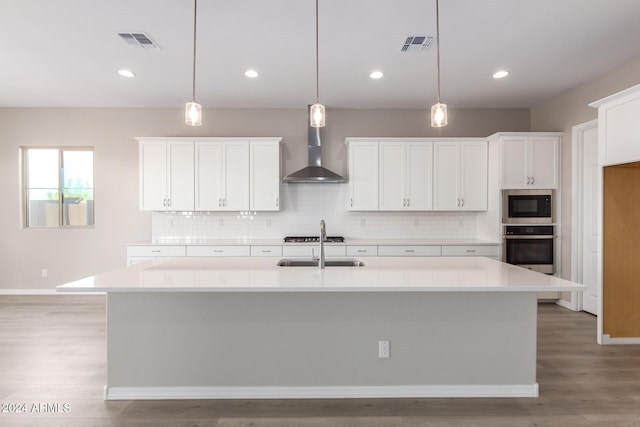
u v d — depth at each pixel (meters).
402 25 2.98
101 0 2.60
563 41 3.26
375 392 2.44
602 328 3.35
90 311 4.37
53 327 3.79
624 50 3.44
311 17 2.85
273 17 2.84
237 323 2.42
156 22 2.91
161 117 5.23
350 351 2.44
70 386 2.56
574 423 2.13
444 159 4.92
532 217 4.66
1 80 4.16
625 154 3.10
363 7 2.71
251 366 2.43
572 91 4.48
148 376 2.41
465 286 2.03
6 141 5.20
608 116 3.29
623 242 3.39
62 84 4.30
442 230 5.29
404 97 4.79
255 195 4.90
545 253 4.67
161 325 2.41
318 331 2.44
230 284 2.07
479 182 4.94
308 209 5.25
